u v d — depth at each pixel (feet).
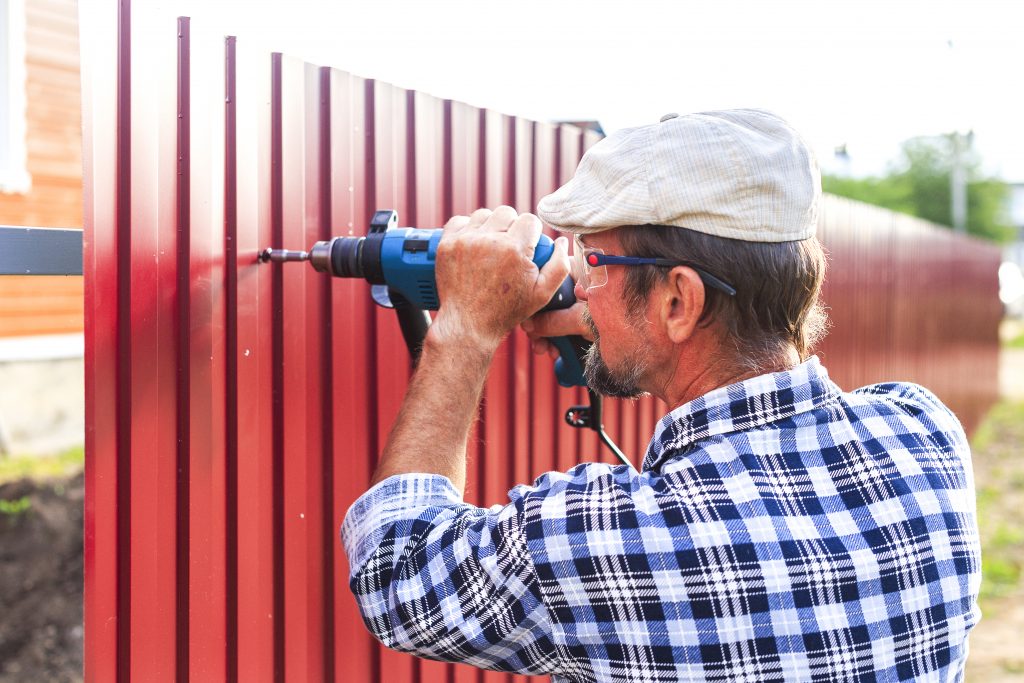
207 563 5.82
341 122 6.81
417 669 7.93
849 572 3.52
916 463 3.77
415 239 5.21
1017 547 24.71
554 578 3.56
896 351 26.89
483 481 8.52
